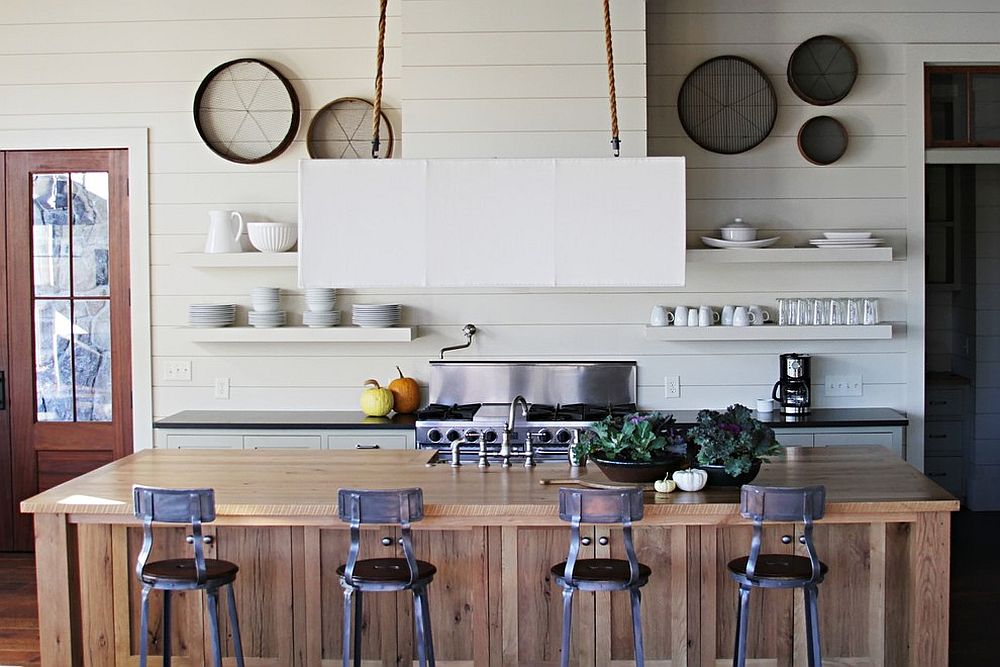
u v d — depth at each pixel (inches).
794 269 233.5
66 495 153.7
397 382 230.7
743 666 144.1
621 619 160.2
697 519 145.8
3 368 240.2
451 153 215.6
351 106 231.9
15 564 234.7
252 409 236.2
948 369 301.6
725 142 231.6
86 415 240.2
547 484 158.2
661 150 232.7
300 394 235.9
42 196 238.1
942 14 230.7
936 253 293.9
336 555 161.3
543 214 146.1
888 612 159.2
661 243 145.9
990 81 235.0
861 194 233.1
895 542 158.7
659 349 233.8
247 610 162.9
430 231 146.8
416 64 215.5
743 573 143.8
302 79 233.1
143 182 233.5
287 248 227.8
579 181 145.9
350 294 234.2
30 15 233.0
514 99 215.5
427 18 215.5
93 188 237.0
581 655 160.4
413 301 234.2
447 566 160.4
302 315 235.0
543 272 146.3
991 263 280.4
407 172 146.7
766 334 224.7
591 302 233.3
